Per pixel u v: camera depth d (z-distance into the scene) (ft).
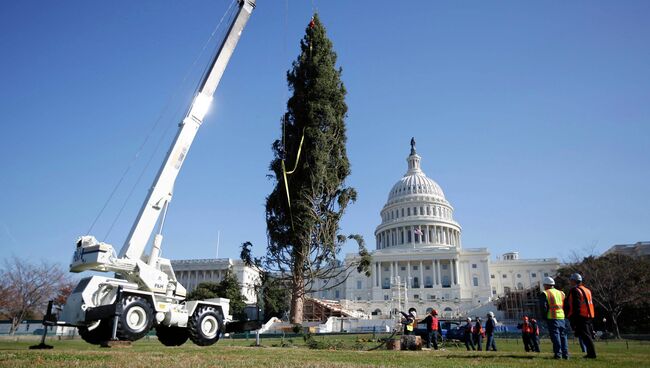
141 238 64.28
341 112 133.90
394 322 227.20
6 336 165.27
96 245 59.82
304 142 125.70
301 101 131.34
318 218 122.11
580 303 43.04
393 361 37.09
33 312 238.68
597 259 242.78
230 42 77.56
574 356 46.52
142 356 37.45
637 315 230.27
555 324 43.37
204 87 74.08
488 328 75.05
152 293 61.00
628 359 41.83
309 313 262.88
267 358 38.27
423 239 456.04
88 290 57.52
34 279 224.53
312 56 136.77
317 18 143.54
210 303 68.90
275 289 132.16
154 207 66.28
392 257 426.51
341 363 33.42
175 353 42.52
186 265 422.41
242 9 79.46
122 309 56.75
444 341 108.27
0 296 216.33
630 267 223.92
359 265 131.95
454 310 371.56
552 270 445.37
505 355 47.03
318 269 123.13
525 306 348.18
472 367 32.91
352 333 157.48
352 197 129.49
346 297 424.46
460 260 431.02
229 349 53.88
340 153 131.34
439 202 479.82
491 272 455.63
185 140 71.10
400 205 481.05
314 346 70.44
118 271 61.87
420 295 408.05
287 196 119.14
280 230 124.47
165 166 68.39
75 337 149.28
